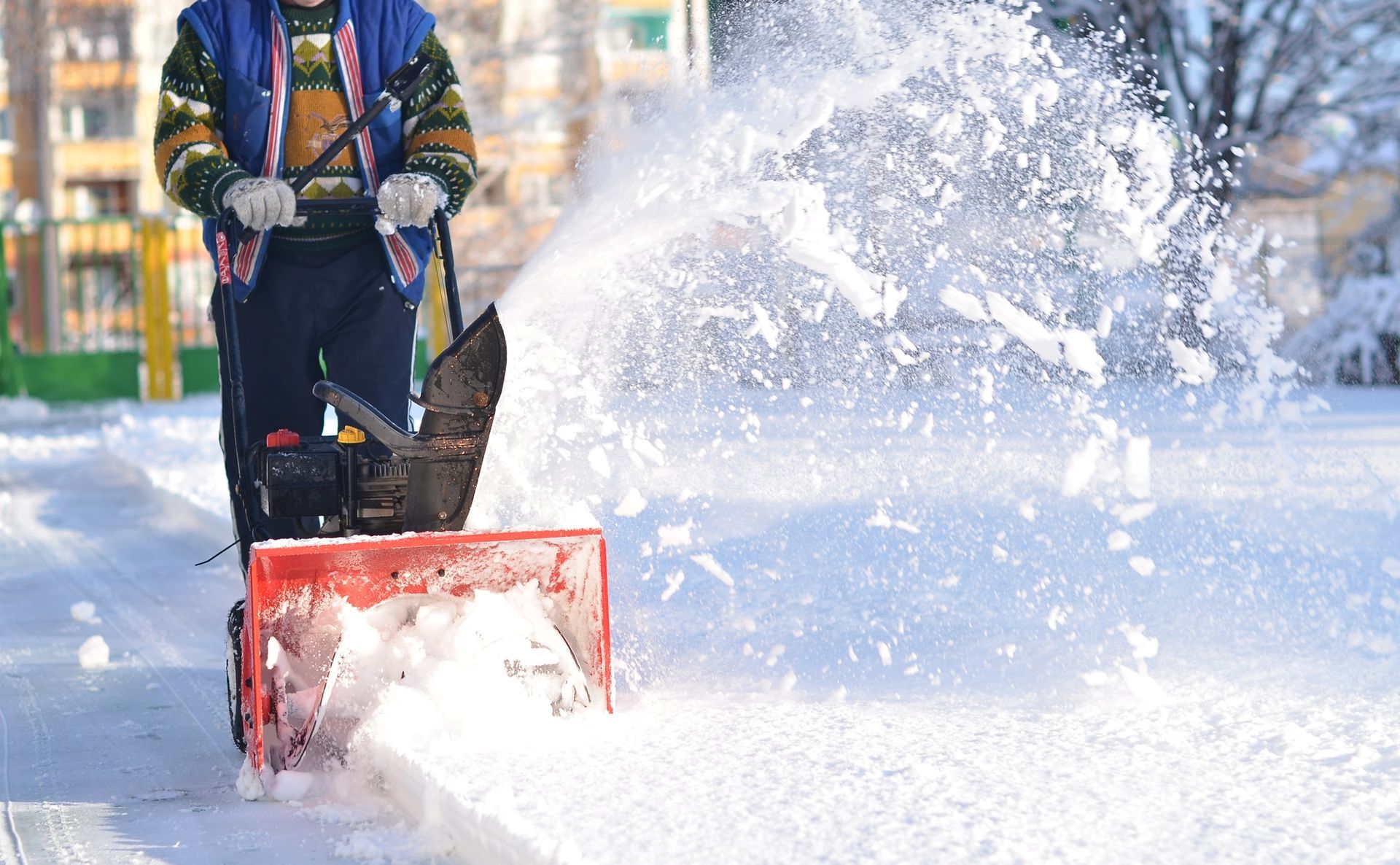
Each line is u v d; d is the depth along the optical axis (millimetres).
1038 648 4102
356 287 4316
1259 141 20672
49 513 9461
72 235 27266
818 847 2520
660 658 4211
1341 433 9406
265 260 4234
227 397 4055
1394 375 18141
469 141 4328
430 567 3510
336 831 3057
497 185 31062
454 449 3475
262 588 3367
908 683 3846
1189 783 2852
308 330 4301
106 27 35938
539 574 3602
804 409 5746
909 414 5645
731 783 2918
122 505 9797
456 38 27172
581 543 3516
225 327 3857
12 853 2979
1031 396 6055
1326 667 3721
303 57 4281
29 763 3723
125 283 25844
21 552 7828
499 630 3498
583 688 3516
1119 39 4891
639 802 2803
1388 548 5188
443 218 4176
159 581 6801
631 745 3250
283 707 3365
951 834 2570
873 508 6145
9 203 51969
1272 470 7070
